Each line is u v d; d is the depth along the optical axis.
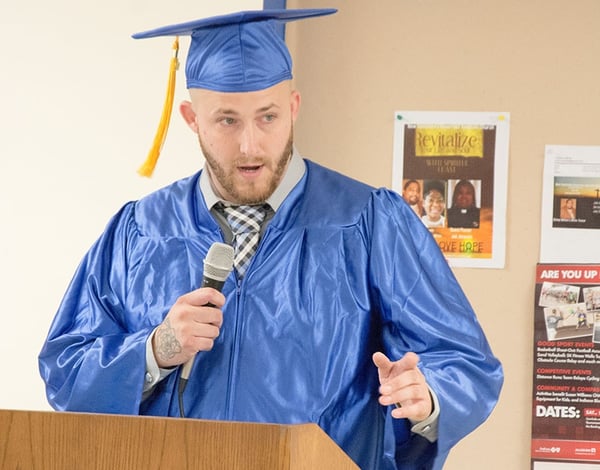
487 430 5.20
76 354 3.22
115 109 4.89
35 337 4.88
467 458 5.20
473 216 5.30
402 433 3.03
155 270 3.30
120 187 4.86
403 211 3.33
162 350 2.98
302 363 3.10
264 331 3.13
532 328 5.24
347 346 3.11
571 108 5.29
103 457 2.16
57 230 4.89
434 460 3.00
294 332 3.12
